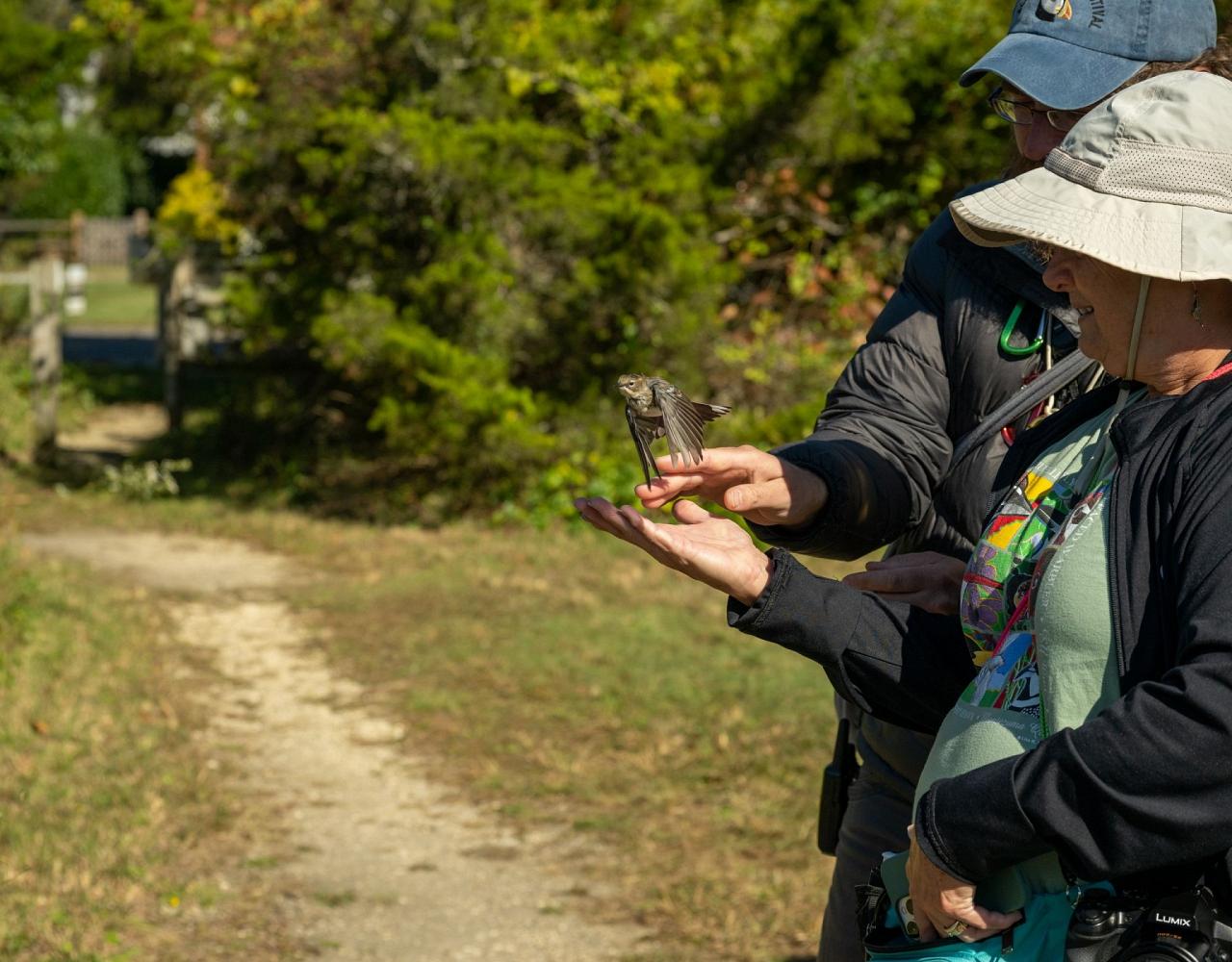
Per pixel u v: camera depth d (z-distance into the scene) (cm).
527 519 1354
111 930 580
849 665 250
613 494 1336
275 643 1013
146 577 1187
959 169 1423
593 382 1360
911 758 308
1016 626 221
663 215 1304
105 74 1587
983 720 217
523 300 1355
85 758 763
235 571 1218
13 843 648
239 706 882
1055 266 216
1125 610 199
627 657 965
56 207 4503
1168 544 196
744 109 1394
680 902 623
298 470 1523
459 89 1362
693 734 827
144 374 2411
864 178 1443
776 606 246
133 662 937
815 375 1404
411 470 1422
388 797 746
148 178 4881
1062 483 223
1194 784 182
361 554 1261
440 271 1309
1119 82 264
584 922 610
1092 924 193
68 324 3309
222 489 1541
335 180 1390
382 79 1398
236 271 1541
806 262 1459
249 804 727
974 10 1443
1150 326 205
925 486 291
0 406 1806
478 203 1318
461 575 1186
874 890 231
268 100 1418
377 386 1400
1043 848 195
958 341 293
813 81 1362
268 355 1516
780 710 859
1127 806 185
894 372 299
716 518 254
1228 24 276
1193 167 205
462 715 861
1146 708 185
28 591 1050
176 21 1461
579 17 1451
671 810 724
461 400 1284
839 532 275
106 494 1518
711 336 1370
